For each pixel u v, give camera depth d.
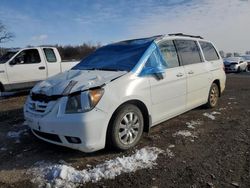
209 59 6.50
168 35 5.26
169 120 5.73
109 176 3.40
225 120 5.78
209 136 4.78
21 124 5.77
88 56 5.50
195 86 5.68
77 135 3.58
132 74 4.21
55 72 10.91
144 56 4.52
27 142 4.62
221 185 3.16
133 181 3.28
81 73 4.45
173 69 5.01
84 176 3.38
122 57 4.76
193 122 5.61
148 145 4.36
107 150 4.12
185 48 5.61
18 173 3.55
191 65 5.62
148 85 4.37
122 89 3.97
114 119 3.88
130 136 4.13
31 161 3.88
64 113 3.64
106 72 4.31
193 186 3.15
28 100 4.27
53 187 3.19
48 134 3.82
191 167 3.60
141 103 4.30
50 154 4.09
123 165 3.66
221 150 4.14
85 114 3.57
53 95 3.77
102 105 3.70
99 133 3.69
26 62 10.20
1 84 9.61
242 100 8.12
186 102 5.43
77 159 3.89
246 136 4.74
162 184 3.20
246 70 22.19
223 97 8.73
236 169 3.52
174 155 3.98
